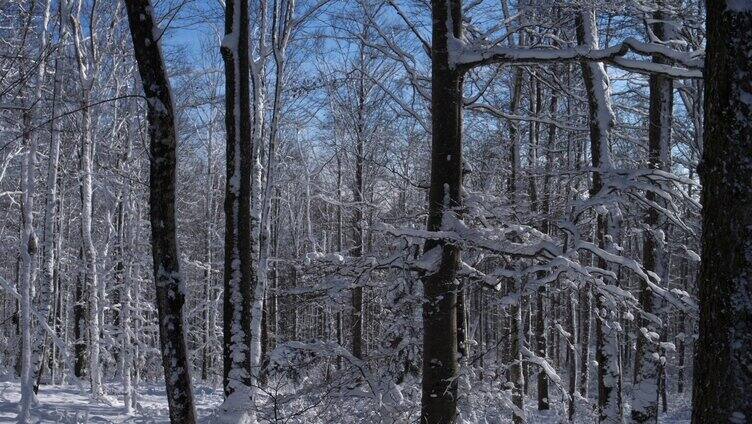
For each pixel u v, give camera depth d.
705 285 3.64
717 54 3.59
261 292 12.97
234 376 8.22
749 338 3.39
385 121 17.50
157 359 20.47
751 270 3.42
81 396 16.78
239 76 8.78
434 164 7.33
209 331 25.69
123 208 18.27
